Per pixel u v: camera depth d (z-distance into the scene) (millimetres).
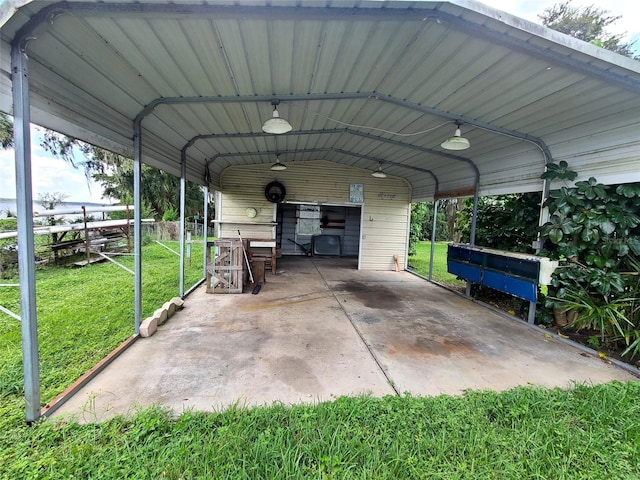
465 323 4277
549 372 2857
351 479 1550
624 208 3273
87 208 10305
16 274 6430
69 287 5695
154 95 3158
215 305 4840
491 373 2818
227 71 2836
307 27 2211
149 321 3617
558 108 3189
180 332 3666
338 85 3244
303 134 5277
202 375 2650
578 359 3150
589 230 3369
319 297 5512
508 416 2084
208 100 3402
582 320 3502
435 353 3236
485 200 6363
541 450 1770
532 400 2262
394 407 2152
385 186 8617
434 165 6555
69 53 2139
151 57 2477
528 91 2969
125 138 3150
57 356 2936
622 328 3285
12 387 2346
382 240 8742
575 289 3648
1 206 9391
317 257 11438
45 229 7879
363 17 2062
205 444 1761
